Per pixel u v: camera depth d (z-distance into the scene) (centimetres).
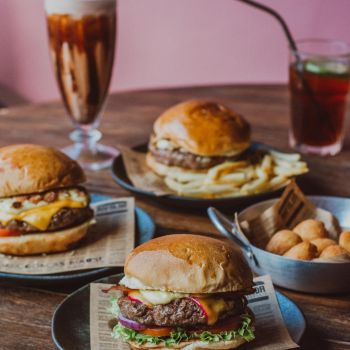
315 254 73
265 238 79
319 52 113
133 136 117
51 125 121
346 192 96
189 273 63
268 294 69
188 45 198
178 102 132
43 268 76
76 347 64
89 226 81
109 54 106
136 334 63
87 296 69
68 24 102
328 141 107
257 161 98
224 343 62
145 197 91
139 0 198
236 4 189
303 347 66
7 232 79
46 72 217
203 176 93
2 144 112
